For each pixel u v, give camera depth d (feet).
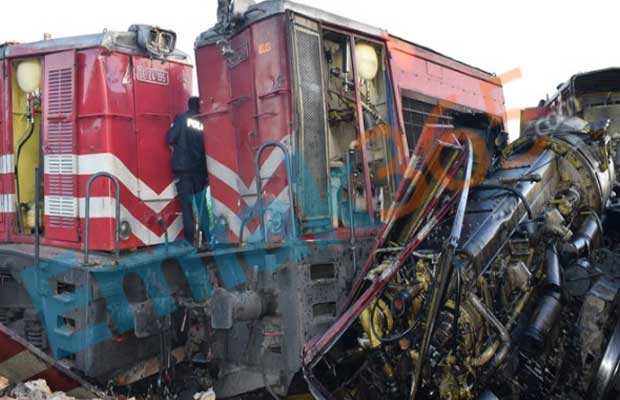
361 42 18.47
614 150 21.89
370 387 13.28
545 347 11.88
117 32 17.72
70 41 17.58
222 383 16.28
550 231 12.63
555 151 14.94
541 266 12.67
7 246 18.19
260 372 15.24
